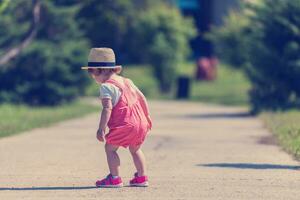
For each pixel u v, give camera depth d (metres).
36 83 48.22
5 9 44.66
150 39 71.81
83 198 13.80
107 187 15.09
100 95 14.88
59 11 47.84
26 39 43.38
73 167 18.55
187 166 18.67
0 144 24.47
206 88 72.38
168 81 71.69
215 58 86.31
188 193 14.35
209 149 22.95
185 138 27.02
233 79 77.50
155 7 74.56
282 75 41.22
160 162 19.55
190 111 47.09
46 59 47.84
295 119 31.77
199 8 90.00
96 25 62.41
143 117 15.08
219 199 13.70
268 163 19.20
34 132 29.66
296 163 19.22
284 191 14.65
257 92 43.25
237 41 62.41
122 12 63.97
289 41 40.94
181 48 72.38
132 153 15.27
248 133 29.25
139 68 77.94
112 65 15.06
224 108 51.31
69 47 48.66
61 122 35.88
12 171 17.77
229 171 17.67
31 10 46.34
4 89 48.25
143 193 14.35
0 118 34.84
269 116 36.38
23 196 14.09
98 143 24.89
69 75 48.78
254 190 14.76
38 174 17.22
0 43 45.44
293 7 40.75
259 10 41.53
